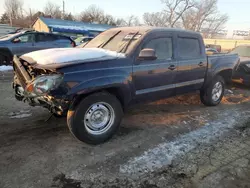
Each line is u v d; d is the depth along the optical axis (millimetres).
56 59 2965
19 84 3395
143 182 2480
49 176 2518
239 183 2525
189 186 2441
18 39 9305
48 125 3830
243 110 5152
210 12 47469
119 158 2932
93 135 3170
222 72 5477
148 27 3941
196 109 5062
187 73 4336
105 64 3082
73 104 2900
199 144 3391
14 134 3469
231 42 37781
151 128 3914
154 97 3920
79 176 2537
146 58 3346
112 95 3250
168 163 2855
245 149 3297
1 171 2564
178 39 4121
